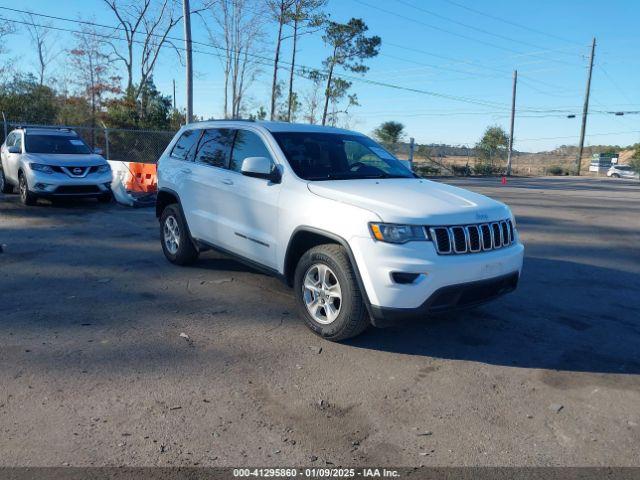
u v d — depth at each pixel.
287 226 4.99
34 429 3.28
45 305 5.49
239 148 5.98
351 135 6.22
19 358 4.24
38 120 31.33
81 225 10.03
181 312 5.41
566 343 4.95
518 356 4.62
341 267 4.46
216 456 3.09
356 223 4.33
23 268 6.91
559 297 6.38
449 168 39.38
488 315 5.62
